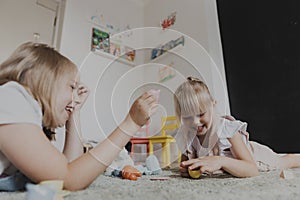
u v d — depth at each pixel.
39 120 0.39
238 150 0.73
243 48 1.52
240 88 1.47
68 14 1.82
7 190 0.39
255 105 1.36
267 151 1.02
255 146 1.00
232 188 0.41
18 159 0.34
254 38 1.46
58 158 0.36
